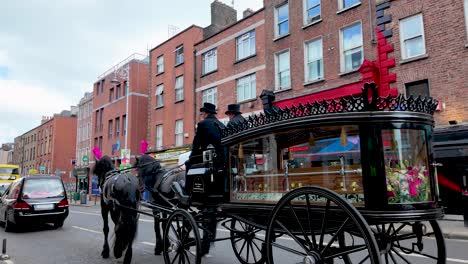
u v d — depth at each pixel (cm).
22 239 1037
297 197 443
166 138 2739
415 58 1377
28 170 6306
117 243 632
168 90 2780
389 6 1469
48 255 791
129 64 3284
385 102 408
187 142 2503
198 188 600
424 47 1372
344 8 1647
